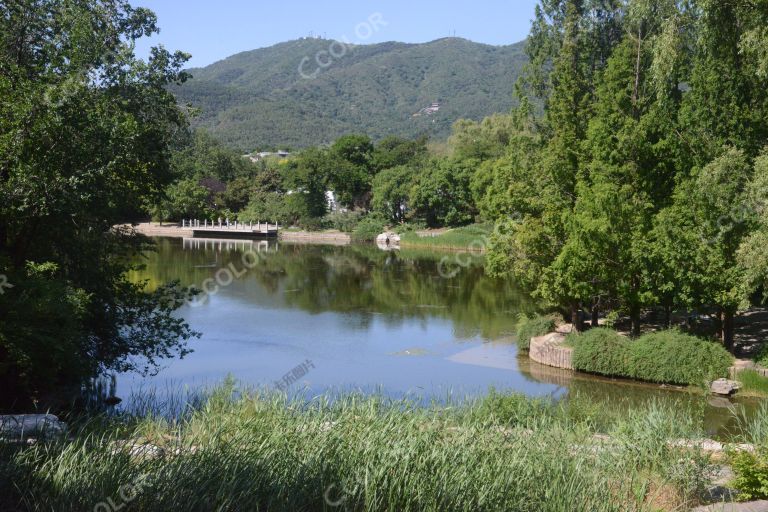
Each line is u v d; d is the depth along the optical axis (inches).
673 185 968.9
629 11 882.8
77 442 334.6
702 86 861.8
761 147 837.8
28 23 669.9
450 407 457.7
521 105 1268.5
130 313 768.9
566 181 1071.0
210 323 1295.5
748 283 771.4
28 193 580.4
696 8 828.6
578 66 1229.7
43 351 567.5
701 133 874.8
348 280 1953.7
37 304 558.9
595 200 946.1
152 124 783.7
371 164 4431.6
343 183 3902.6
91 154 645.3
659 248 887.1
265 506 289.1
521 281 1160.8
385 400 495.8
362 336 1190.9
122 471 305.9
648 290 950.4
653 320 1189.7
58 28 689.6
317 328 1261.1
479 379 889.5
